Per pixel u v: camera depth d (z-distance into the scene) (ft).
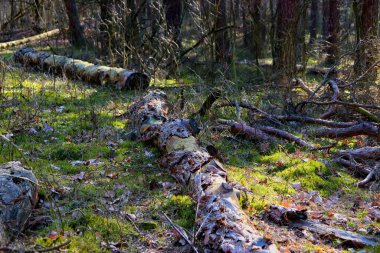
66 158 17.90
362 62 28.30
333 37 49.14
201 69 37.78
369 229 13.84
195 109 24.61
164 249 12.05
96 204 13.98
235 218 11.81
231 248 10.71
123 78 29.86
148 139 19.24
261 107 26.25
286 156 19.48
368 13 33.42
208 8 36.22
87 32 53.36
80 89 29.40
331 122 22.12
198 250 11.71
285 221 13.84
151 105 21.57
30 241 11.70
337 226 14.10
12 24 62.54
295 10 34.50
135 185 15.64
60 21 51.37
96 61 38.42
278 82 32.71
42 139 19.57
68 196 14.40
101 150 18.60
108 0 40.78
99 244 11.95
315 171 18.29
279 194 16.16
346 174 18.72
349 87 27.27
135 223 13.16
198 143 17.19
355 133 20.77
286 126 23.39
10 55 41.19
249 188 16.08
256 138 21.20
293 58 34.09
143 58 36.45
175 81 34.55
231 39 38.86
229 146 20.52
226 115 24.77
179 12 43.37
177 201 14.52
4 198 11.86
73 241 11.90
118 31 37.40
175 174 15.88
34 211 13.11
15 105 23.85
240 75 36.78
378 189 17.42
